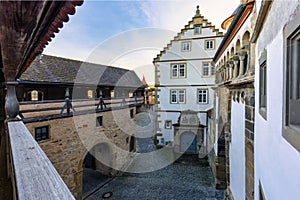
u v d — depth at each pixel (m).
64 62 9.65
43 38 1.25
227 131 5.45
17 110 2.33
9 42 1.04
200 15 10.15
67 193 0.59
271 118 1.79
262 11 2.03
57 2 0.75
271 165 1.76
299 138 1.09
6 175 2.84
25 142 1.23
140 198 6.75
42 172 0.75
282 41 1.46
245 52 3.88
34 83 7.20
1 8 0.61
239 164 4.02
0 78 3.51
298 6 1.11
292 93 1.30
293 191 1.19
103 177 8.43
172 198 6.70
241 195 3.82
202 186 7.44
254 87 2.82
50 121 5.54
